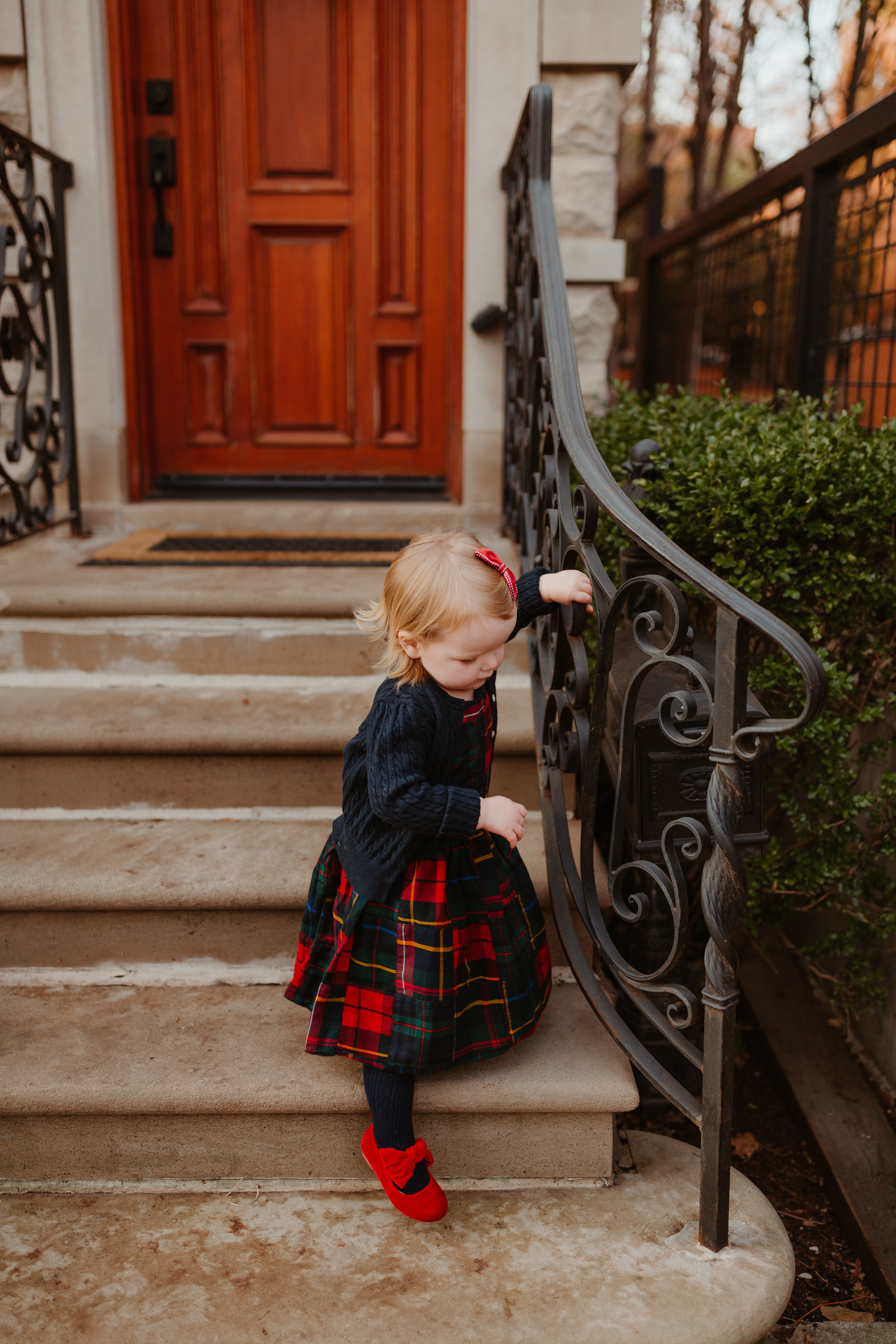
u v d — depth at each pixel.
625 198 7.79
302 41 3.59
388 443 3.93
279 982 2.07
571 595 1.83
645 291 6.90
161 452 3.93
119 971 2.09
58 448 3.51
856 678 2.32
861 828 2.61
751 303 4.79
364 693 2.63
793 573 2.31
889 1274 1.90
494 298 3.56
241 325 3.82
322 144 3.68
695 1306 1.51
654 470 2.32
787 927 3.17
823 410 2.94
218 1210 1.73
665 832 1.58
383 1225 1.70
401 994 1.63
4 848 2.20
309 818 2.37
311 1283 1.57
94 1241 1.66
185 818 2.38
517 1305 1.51
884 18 5.18
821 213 3.49
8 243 2.94
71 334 3.51
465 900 1.70
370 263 3.78
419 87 3.62
